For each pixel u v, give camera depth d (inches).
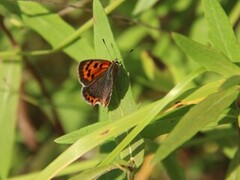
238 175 15.8
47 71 25.1
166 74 21.8
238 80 14.4
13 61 21.1
